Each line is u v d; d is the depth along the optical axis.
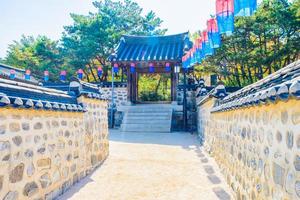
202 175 5.96
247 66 14.91
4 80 3.69
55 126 4.67
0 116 3.09
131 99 16.62
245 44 13.85
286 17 11.97
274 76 3.01
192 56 8.99
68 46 20.62
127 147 9.58
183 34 17.33
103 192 4.89
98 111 7.35
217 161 6.97
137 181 5.56
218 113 6.83
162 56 15.03
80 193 4.86
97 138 7.13
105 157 7.84
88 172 6.28
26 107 3.50
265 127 2.90
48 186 4.32
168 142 10.69
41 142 4.13
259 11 12.62
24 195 3.59
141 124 14.41
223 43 13.95
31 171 3.80
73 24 21.73
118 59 15.56
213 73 17.12
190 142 10.76
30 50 23.52
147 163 7.20
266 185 2.87
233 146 4.86
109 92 18.03
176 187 5.12
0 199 3.04
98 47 19.94
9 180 3.25
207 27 5.66
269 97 2.39
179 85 16.59
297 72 2.34
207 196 4.62
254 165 3.39
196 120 14.83
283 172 2.34
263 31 13.15
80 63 20.25
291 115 2.14
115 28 22.44
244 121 3.99
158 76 25.33
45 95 4.44
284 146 2.31
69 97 5.64
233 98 4.91
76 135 5.66
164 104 16.30
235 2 4.17
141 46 17.41
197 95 14.16
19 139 3.50
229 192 4.82
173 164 7.05
